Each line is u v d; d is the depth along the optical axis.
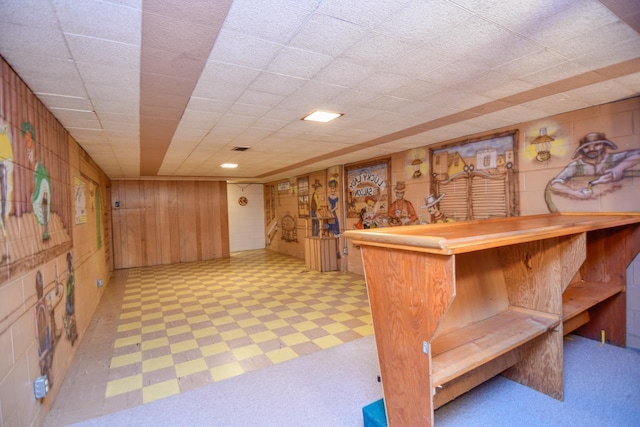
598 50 2.05
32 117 2.38
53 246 2.71
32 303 2.15
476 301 2.27
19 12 1.45
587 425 1.99
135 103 2.75
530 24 1.72
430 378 1.56
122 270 8.02
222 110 3.04
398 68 2.25
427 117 3.49
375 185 6.09
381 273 1.79
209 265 8.41
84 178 4.43
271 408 2.27
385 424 1.86
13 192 1.95
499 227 2.11
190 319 4.24
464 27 1.74
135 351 3.29
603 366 2.67
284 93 2.66
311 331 3.70
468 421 2.05
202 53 1.94
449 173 4.63
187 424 2.12
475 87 2.65
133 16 1.53
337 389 2.49
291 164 6.86
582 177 3.27
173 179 8.77
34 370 2.12
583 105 3.16
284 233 10.10
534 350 2.37
